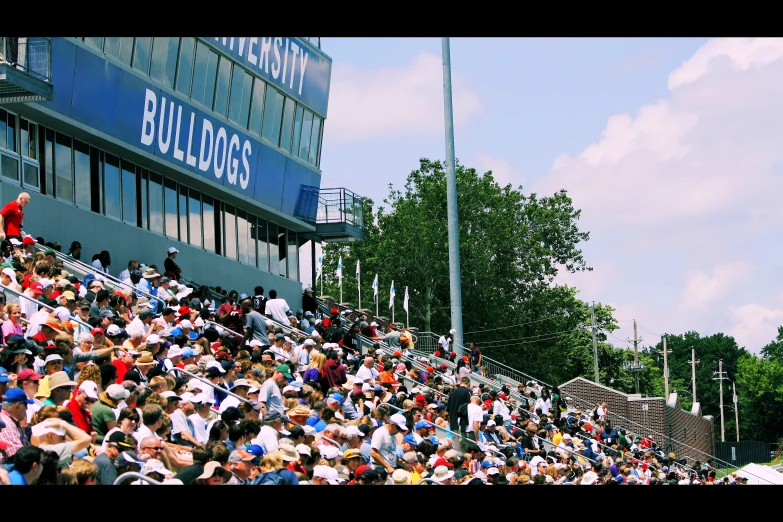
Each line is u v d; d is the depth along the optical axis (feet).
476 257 251.60
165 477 40.04
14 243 72.54
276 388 56.34
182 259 111.86
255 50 123.24
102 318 61.52
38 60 86.79
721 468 216.33
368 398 73.97
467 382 81.41
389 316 265.34
